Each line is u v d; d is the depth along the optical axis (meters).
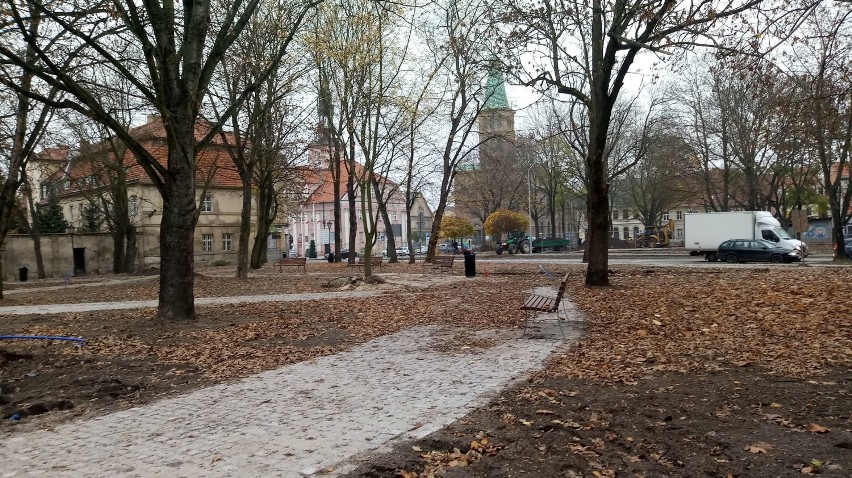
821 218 57.62
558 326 11.56
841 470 4.07
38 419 6.60
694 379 6.86
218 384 7.96
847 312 10.52
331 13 24.86
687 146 43.69
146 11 12.17
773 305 12.08
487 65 18.31
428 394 6.87
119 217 39.00
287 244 74.38
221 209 48.78
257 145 27.67
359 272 31.75
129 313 15.95
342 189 84.25
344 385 7.55
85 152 34.81
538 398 6.40
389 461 4.77
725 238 37.03
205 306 17.09
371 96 24.17
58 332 12.52
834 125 15.40
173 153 13.12
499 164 53.00
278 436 5.56
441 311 14.66
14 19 10.93
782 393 6.00
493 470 4.50
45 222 44.81
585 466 4.48
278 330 12.23
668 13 12.53
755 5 10.81
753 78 12.95
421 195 54.31
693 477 4.18
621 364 7.89
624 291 16.88
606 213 18.44
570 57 17.14
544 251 63.38
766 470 4.17
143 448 5.40
